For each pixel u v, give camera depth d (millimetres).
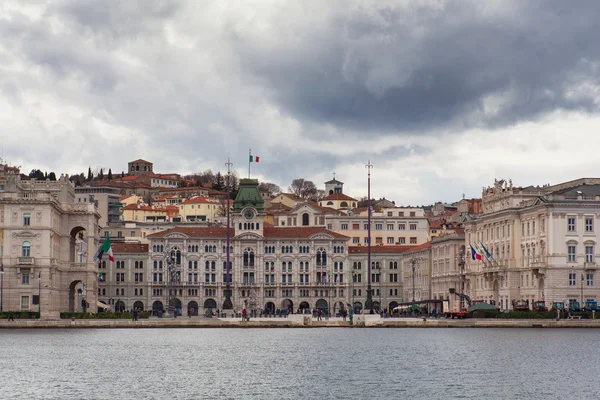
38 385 102688
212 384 105062
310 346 152625
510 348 145375
